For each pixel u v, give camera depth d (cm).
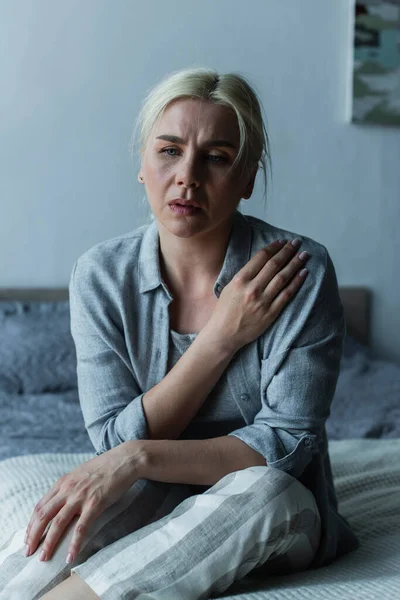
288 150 339
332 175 342
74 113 326
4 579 123
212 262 145
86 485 128
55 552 124
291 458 136
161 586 116
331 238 345
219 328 138
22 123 324
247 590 127
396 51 338
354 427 247
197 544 120
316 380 141
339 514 155
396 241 349
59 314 308
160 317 145
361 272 349
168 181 133
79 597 116
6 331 291
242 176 137
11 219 327
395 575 131
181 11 327
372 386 290
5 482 169
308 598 119
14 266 329
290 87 336
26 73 322
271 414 140
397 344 353
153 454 132
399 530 159
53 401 259
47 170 327
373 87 338
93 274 147
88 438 225
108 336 145
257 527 123
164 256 146
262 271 139
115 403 145
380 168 345
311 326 141
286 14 332
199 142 131
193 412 141
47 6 320
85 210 330
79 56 324
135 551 119
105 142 328
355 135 342
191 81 132
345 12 336
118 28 325
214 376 140
